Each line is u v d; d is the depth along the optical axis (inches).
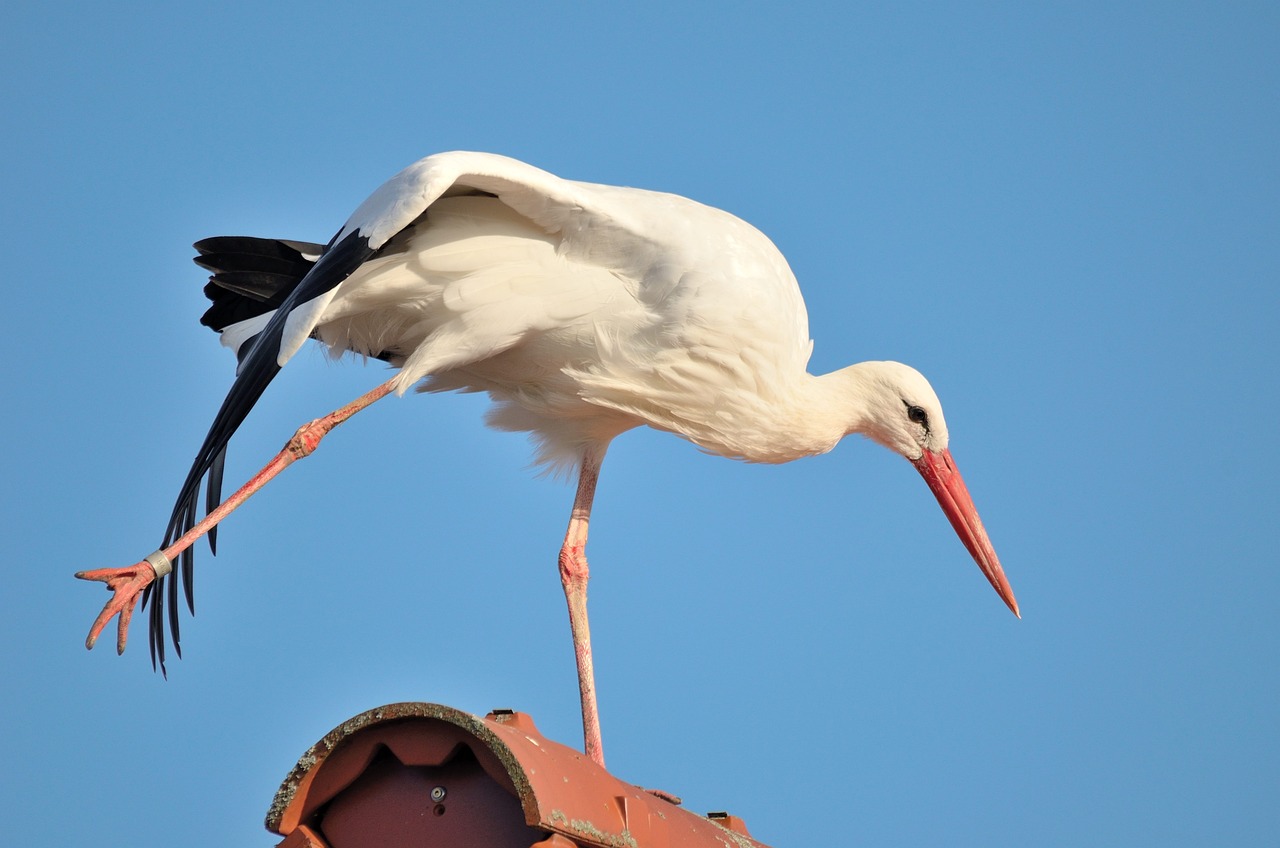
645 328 429.1
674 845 267.7
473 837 231.5
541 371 445.4
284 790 232.1
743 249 435.8
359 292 419.2
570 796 233.5
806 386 470.6
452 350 421.4
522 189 404.8
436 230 420.2
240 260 474.6
